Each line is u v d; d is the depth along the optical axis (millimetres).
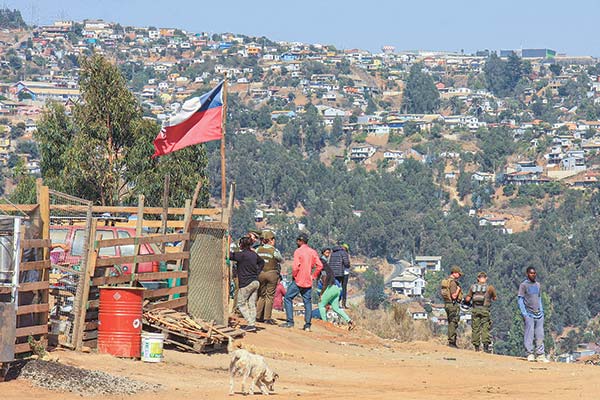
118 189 84312
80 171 82375
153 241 35906
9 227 27578
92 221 32406
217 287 39938
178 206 84250
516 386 31391
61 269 32750
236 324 42500
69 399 24516
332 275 50188
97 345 32094
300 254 45625
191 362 32688
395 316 54969
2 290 26953
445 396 28203
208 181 86938
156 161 84812
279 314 52688
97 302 32625
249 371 26812
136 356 31547
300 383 30797
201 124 43312
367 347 43062
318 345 41375
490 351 45812
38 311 29406
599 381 32781
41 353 28766
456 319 46062
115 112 83312
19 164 90812
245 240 42250
